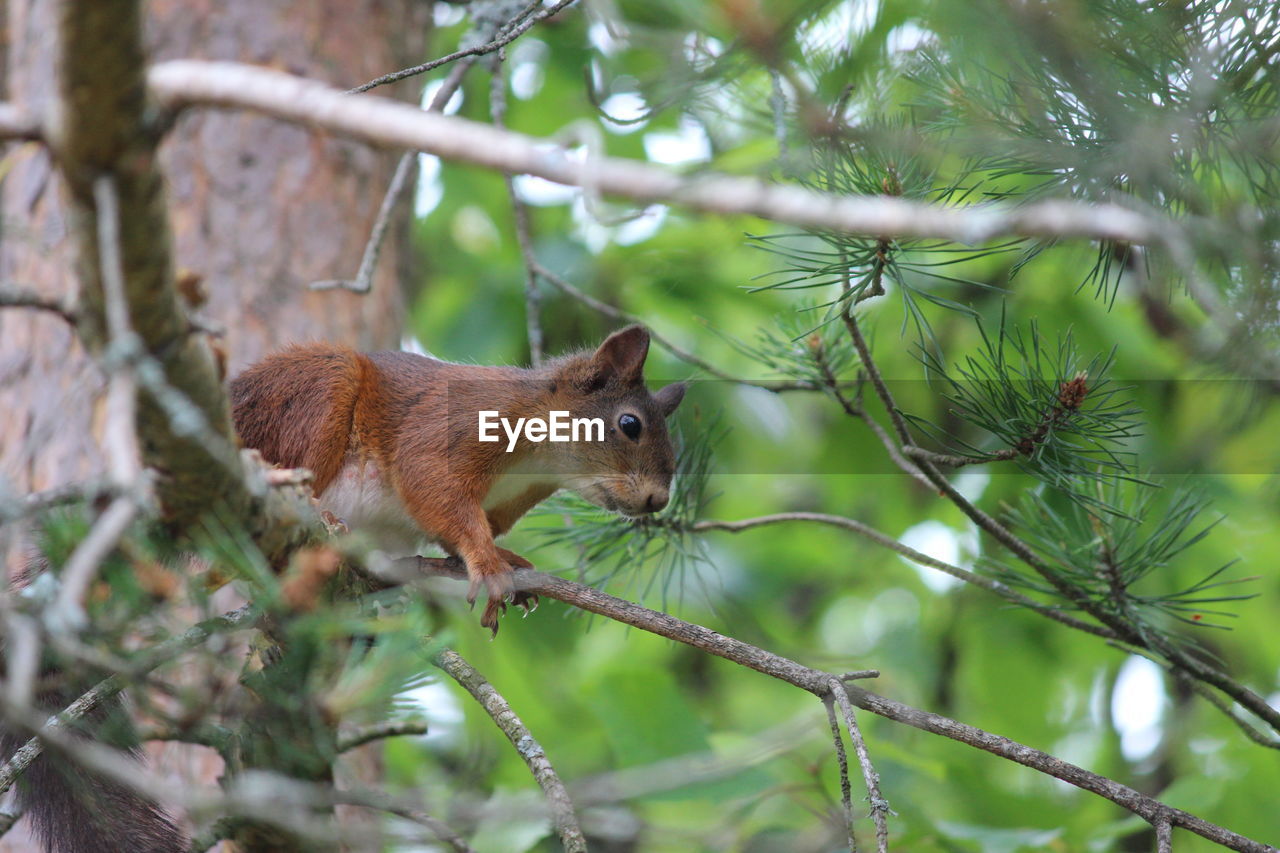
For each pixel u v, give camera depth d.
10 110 4.45
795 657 14.75
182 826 7.60
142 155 4.40
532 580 8.20
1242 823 13.21
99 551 3.78
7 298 4.77
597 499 10.91
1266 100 7.27
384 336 12.92
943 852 11.45
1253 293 6.32
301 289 12.18
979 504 15.09
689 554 10.74
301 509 6.50
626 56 13.88
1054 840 11.80
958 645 17.00
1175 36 6.99
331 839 5.13
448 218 17.91
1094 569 9.38
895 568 18.06
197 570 8.46
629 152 17.02
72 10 4.00
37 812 7.61
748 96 8.55
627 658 17.52
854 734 7.06
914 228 3.94
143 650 5.39
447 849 7.45
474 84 17.30
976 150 7.15
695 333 17.03
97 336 4.89
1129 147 6.67
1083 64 6.76
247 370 10.10
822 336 10.02
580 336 16.50
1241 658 16.03
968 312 8.20
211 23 12.37
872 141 7.29
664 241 16.70
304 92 4.28
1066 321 14.73
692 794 11.23
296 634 5.27
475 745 14.37
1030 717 15.90
